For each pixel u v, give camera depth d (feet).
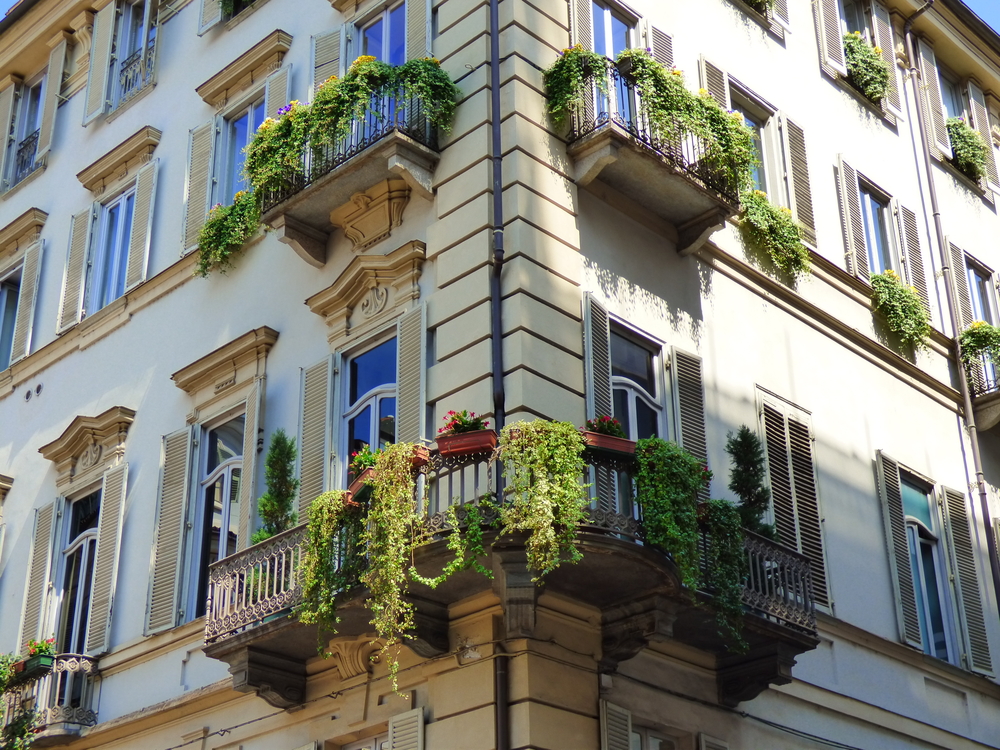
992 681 64.18
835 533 59.31
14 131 83.97
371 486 44.96
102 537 62.54
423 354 50.49
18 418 72.84
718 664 51.44
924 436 67.92
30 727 58.03
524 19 54.54
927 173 77.61
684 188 55.01
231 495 58.18
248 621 49.52
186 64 72.13
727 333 58.23
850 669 56.90
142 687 57.41
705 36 64.44
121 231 71.67
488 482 44.65
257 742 51.88
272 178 55.77
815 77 71.51
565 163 53.21
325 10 63.82
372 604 43.29
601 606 47.03
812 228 65.92
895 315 68.18
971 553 66.80
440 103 53.21
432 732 45.62
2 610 66.74
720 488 54.34
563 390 48.65
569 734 44.50
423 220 53.42
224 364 59.98
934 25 82.69
